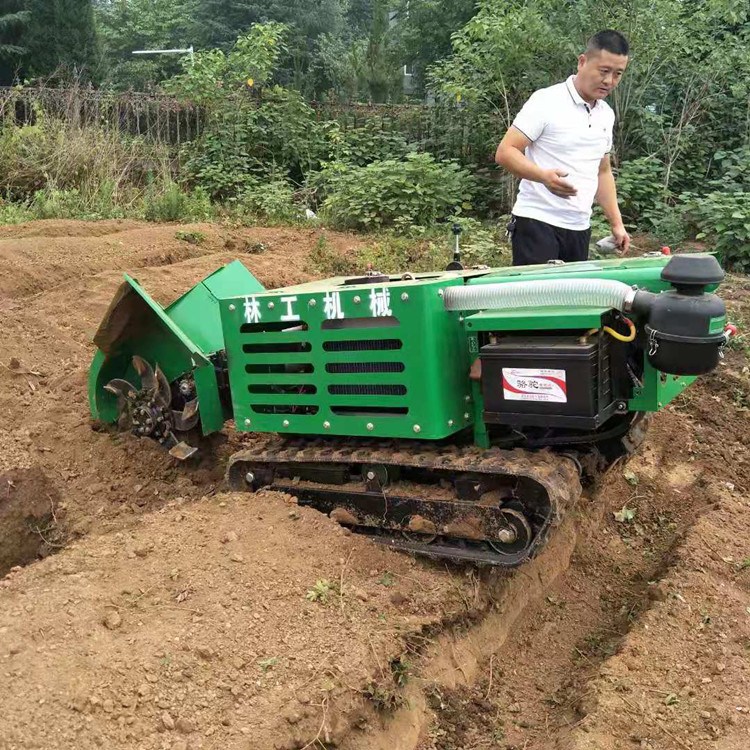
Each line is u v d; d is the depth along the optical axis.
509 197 12.15
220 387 4.84
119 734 2.75
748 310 8.05
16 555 4.89
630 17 11.86
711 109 12.52
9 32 22.52
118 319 4.84
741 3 12.31
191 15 31.62
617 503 5.48
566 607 4.50
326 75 19.00
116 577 3.55
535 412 3.47
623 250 5.60
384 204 11.57
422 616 3.64
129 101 14.66
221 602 3.42
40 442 5.43
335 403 3.98
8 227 9.91
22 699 2.79
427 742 3.39
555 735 3.46
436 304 3.64
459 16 19.64
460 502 3.75
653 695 3.55
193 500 4.55
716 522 5.10
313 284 4.59
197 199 12.09
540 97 5.02
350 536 3.98
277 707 2.97
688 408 6.70
